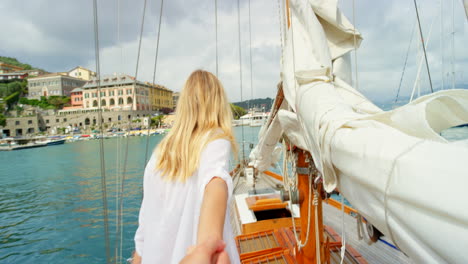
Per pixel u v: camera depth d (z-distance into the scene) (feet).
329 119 3.72
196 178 2.22
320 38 6.29
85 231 32.35
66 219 37.17
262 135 10.43
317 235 6.99
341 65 7.13
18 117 237.25
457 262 1.40
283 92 7.55
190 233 2.14
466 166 1.43
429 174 1.59
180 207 2.25
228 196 1.83
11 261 26.43
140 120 227.20
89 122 248.11
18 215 40.50
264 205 15.30
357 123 3.06
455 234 1.41
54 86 304.09
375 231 7.01
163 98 287.89
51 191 54.60
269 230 12.60
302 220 8.15
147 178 2.64
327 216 16.39
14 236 32.58
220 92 2.60
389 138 2.24
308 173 7.64
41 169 82.74
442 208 1.45
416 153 1.83
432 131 2.12
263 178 29.91
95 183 59.06
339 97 4.56
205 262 1.01
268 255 10.08
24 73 329.72
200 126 2.38
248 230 13.83
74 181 62.54
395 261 10.84
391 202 2.06
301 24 6.75
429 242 1.63
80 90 290.76
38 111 255.70
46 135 230.89
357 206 2.94
